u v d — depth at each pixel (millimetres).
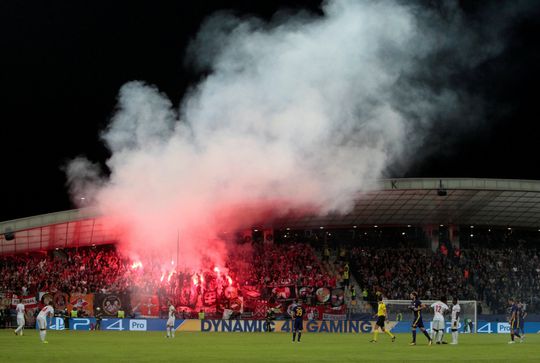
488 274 64188
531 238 72562
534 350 28531
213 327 50156
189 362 22062
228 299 55500
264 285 57438
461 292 61781
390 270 63500
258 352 26875
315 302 55500
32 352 26453
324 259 67062
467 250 68375
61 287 53781
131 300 53188
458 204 62125
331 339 38062
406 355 25484
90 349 28297
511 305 35375
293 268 61875
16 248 62094
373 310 58781
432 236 68562
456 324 33469
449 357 24438
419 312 32656
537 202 61844
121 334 42875
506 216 66062
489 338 40938
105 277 58406
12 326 50812
